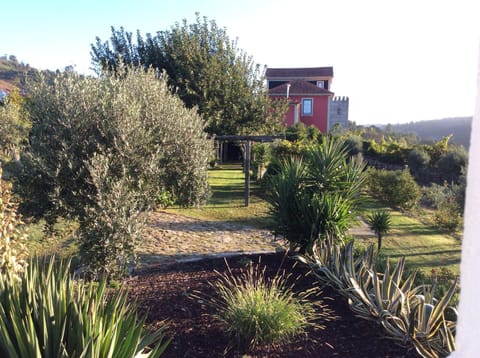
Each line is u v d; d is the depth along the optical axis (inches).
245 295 161.8
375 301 168.1
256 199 541.3
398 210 546.3
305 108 1430.9
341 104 1549.0
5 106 738.8
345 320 171.5
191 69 677.3
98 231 196.7
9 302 105.7
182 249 309.9
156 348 114.8
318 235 246.8
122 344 101.5
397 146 774.5
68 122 207.0
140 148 218.8
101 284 124.6
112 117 211.2
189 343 149.9
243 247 324.8
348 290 184.1
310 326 165.3
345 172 274.1
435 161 685.3
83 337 94.5
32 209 207.3
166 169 243.6
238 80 687.1
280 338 149.9
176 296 194.9
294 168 273.0
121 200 202.5
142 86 242.8
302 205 251.8
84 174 203.3
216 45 711.7
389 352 144.2
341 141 283.1
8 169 215.0
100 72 248.8
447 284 237.0
